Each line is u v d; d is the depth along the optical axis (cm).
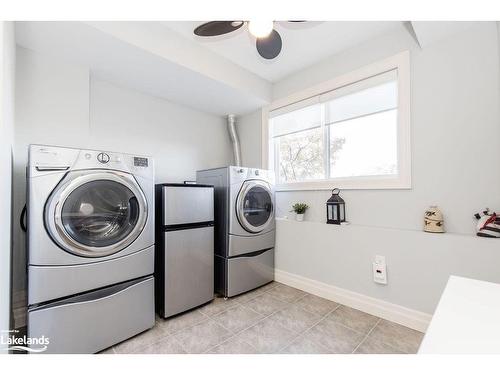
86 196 146
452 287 85
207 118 316
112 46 172
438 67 174
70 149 138
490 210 154
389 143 206
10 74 122
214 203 243
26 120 170
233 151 326
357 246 206
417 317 174
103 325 149
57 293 133
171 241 190
